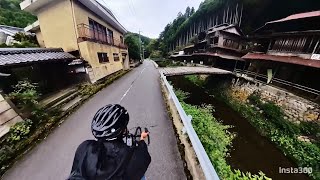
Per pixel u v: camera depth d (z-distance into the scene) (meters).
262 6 31.30
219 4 46.06
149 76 18.12
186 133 4.62
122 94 10.07
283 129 11.66
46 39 13.29
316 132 10.38
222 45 29.17
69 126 5.83
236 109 16.52
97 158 1.09
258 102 15.41
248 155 9.16
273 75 16.69
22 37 16.31
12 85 7.46
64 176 3.54
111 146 1.16
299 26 16.33
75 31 12.14
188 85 25.66
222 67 31.30
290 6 26.83
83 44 12.26
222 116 14.57
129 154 1.16
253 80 17.95
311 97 12.75
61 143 4.75
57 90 10.80
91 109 7.54
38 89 9.42
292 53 15.73
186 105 10.34
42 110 6.64
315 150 9.21
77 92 10.28
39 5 12.21
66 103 8.42
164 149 4.09
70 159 4.07
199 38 39.50
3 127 5.05
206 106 16.53
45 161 4.00
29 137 5.07
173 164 3.55
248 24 35.41
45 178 3.48
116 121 1.18
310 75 13.94
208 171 2.68
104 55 15.84
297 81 15.00
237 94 19.31
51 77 10.54
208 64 33.66
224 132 10.38
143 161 1.22
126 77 17.38
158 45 105.31
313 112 11.27
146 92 10.52
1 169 3.73
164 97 9.29
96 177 1.05
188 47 45.56
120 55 22.19
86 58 12.51
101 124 1.18
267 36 19.00
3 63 6.46
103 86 12.09
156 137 4.70
